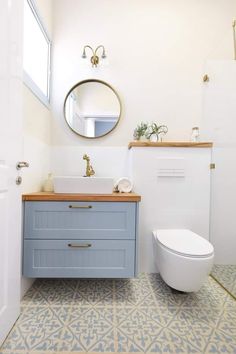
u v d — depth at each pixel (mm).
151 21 2020
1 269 1012
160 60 2033
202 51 2021
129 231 1438
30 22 1606
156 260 1625
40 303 1386
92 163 2025
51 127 2018
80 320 1229
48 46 1959
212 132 1983
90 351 1024
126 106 2035
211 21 2043
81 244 1422
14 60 1063
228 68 1982
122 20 2016
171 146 1809
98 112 2020
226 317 1275
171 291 1543
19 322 1199
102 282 1677
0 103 948
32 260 1406
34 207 1401
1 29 935
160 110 2041
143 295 1496
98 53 2020
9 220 1079
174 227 1834
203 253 1271
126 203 1432
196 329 1174
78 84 2008
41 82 1856
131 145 1820
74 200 1411
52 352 1015
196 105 2035
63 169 2020
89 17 2012
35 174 1673
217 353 1026
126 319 1245
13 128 1080
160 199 1825
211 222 1888
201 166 1835
